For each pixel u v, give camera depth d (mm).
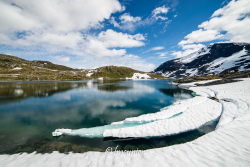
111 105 36250
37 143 16203
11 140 17109
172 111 26641
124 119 25531
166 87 79938
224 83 64812
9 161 10680
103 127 20859
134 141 16344
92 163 10109
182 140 16469
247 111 21125
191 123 20656
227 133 13742
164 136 17359
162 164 9461
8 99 44562
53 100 42969
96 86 88562
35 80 161750
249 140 11719
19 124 23156
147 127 19328
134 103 38156
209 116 23516
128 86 88438
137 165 9523
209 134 14344
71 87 81562
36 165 9984
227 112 24328
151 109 31875
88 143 16000
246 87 45000
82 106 35312
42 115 28219
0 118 26516
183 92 56438
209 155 10164
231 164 8812
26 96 49656
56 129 19719
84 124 23234
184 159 9961
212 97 38281
